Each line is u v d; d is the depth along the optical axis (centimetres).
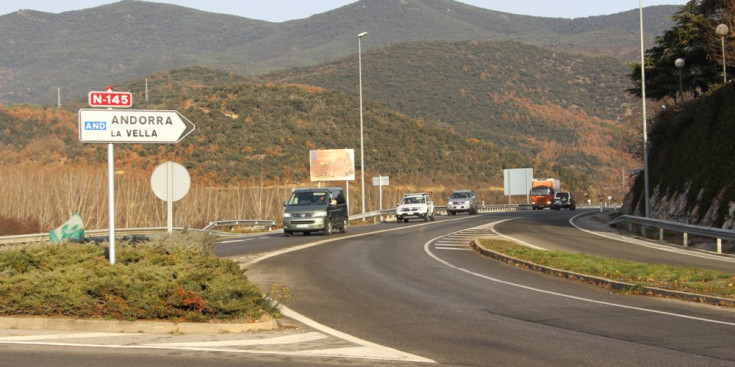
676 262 2189
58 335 1070
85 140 1318
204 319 1122
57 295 1138
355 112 10744
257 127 9431
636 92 5716
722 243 2831
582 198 11481
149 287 1151
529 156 13025
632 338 1054
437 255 2406
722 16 4716
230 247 2806
